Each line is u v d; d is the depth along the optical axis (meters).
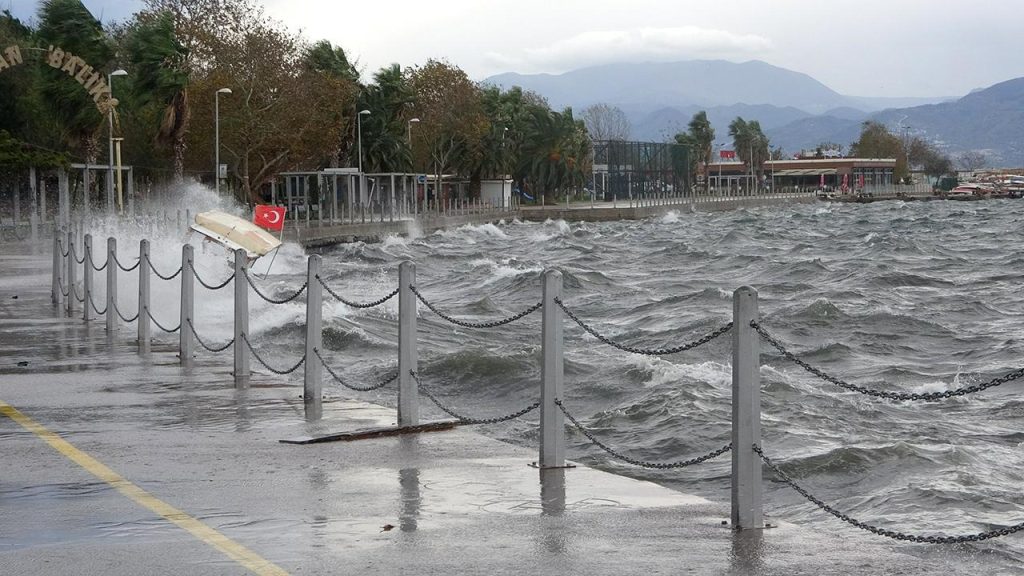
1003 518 10.55
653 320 30.42
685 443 13.44
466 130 114.56
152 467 9.75
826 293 39.22
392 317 26.33
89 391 14.00
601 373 18.55
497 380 17.56
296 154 81.12
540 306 9.83
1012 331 28.38
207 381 14.84
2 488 8.95
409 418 11.56
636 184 187.12
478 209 113.81
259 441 10.91
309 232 65.12
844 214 136.50
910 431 14.98
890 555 7.23
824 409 16.14
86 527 7.74
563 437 9.77
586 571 6.81
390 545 7.33
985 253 63.22
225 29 78.56
